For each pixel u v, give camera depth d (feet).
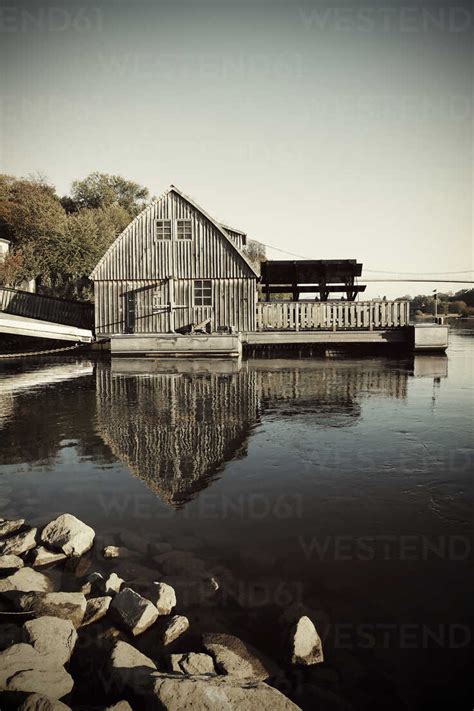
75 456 22.79
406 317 74.02
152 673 9.55
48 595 12.02
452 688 9.62
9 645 10.67
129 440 25.31
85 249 118.21
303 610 11.73
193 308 76.38
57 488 19.01
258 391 39.52
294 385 42.45
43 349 78.89
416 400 35.53
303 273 88.94
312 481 19.53
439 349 70.33
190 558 13.89
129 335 65.00
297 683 9.72
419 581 12.78
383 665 10.14
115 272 76.64
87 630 11.30
